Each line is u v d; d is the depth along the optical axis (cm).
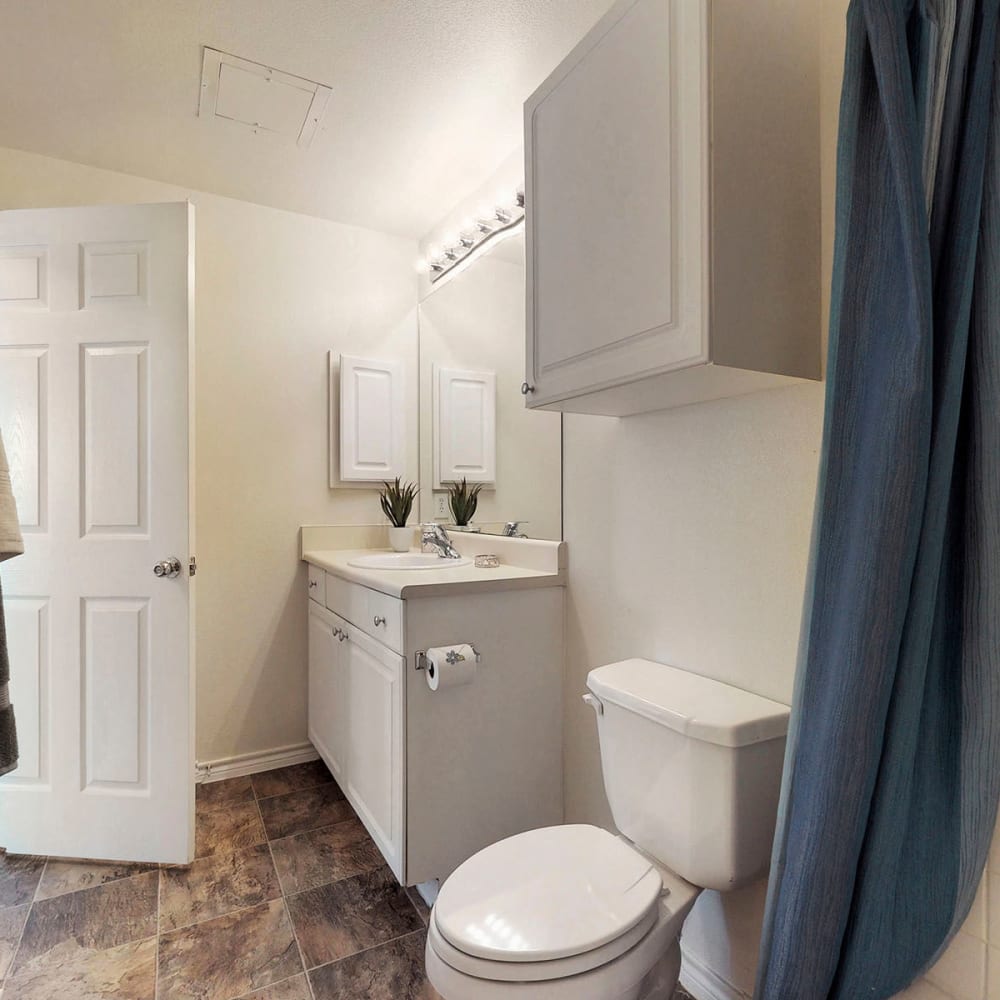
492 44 163
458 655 151
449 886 105
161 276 180
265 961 141
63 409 181
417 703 153
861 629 80
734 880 106
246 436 247
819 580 89
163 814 178
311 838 195
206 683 238
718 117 96
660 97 104
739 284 99
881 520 80
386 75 174
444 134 202
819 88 111
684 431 139
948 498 83
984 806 83
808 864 83
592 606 168
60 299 181
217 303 242
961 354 81
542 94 136
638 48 108
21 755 181
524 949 90
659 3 104
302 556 255
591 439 169
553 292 132
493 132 201
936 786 87
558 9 150
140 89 179
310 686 247
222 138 204
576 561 174
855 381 87
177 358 180
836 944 83
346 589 200
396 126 198
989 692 82
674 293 101
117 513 180
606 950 92
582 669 171
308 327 260
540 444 191
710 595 132
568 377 127
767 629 120
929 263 79
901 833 85
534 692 172
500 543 208
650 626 148
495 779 166
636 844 123
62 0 146
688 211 99
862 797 81
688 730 109
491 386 219
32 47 161
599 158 118
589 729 168
